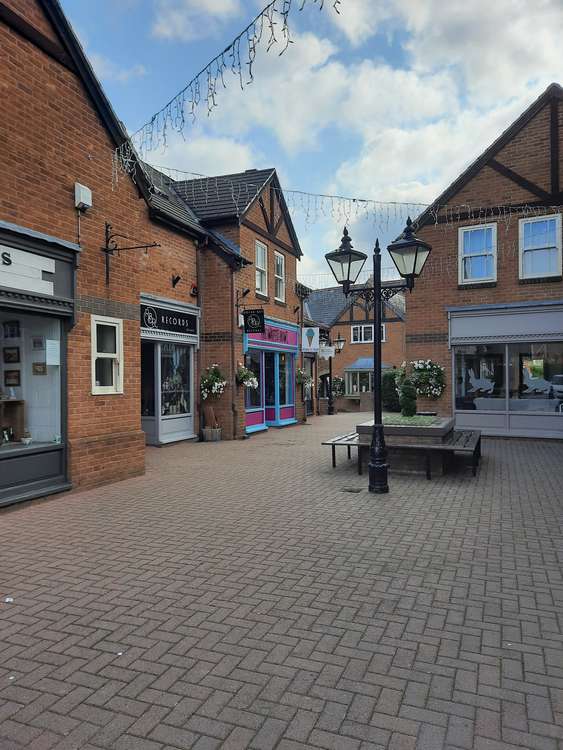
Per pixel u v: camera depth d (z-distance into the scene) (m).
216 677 2.97
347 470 9.18
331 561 4.76
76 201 7.42
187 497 7.20
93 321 7.79
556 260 13.12
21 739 2.49
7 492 6.49
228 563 4.71
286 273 17.72
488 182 13.73
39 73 6.91
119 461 8.24
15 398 7.28
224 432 13.65
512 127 13.45
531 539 5.39
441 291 14.19
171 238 12.38
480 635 3.45
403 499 7.07
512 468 9.35
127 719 2.63
